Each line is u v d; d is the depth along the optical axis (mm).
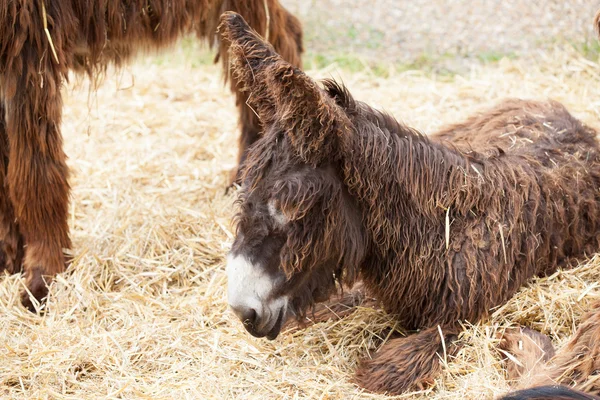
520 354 3256
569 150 3820
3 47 3674
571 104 5043
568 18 6109
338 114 3180
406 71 5891
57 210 3914
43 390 3334
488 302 3412
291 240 3223
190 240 4176
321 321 3648
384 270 3451
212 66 6258
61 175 3895
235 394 3322
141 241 4188
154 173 4852
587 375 2955
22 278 3994
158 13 4051
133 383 3371
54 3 3736
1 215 4035
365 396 3246
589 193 3736
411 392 3256
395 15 6602
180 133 5227
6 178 3926
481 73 5645
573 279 3537
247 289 3211
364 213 3371
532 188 3553
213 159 4957
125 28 4004
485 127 4066
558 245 3611
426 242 3404
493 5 6469
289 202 3188
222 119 5426
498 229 3438
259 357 3482
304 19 6648
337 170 3283
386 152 3344
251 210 3232
